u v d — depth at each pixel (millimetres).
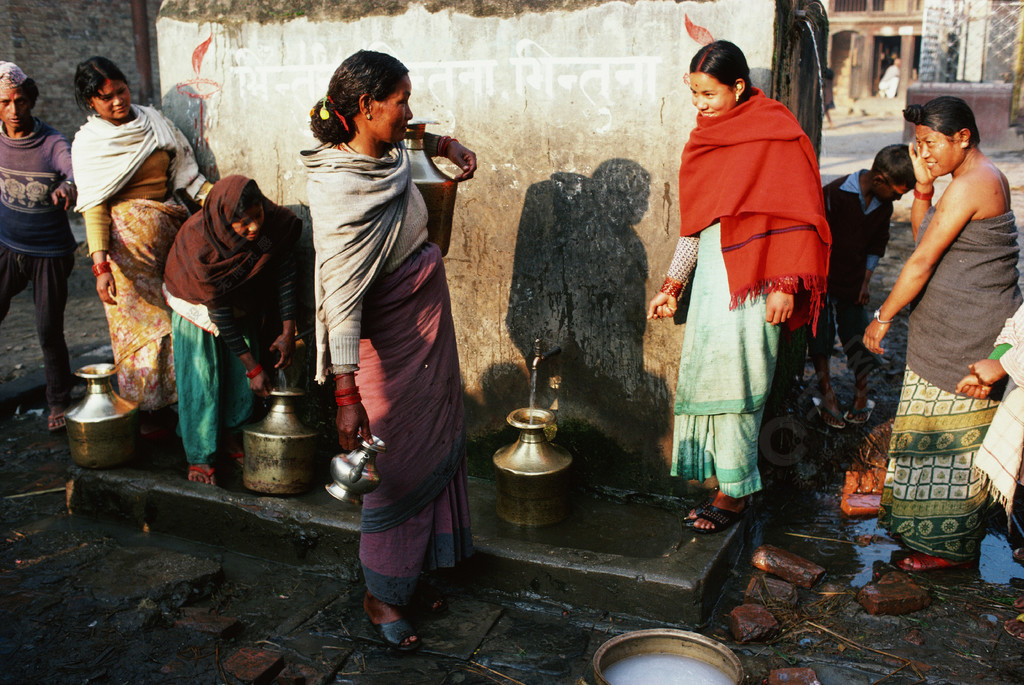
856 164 13469
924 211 3344
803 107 3910
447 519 2859
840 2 30844
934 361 3064
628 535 3252
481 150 3471
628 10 3143
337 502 3391
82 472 3678
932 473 3133
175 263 3326
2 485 4027
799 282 2998
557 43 3266
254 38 3756
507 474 3271
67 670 2666
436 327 2709
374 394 2689
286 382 3678
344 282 2461
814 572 3107
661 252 3289
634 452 3510
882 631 2838
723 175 2871
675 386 3379
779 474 3883
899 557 3303
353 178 2439
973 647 2744
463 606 3021
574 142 3324
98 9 10398
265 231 3275
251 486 3480
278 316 3959
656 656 2553
